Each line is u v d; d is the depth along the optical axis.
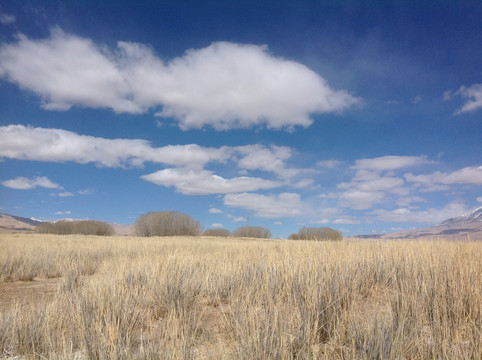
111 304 4.13
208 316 4.55
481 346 2.79
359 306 4.34
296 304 3.93
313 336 3.27
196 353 3.17
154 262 6.98
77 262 9.45
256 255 8.48
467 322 3.58
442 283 4.54
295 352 3.07
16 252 10.80
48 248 12.30
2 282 8.04
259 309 4.14
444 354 2.78
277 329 3.25
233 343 3.41
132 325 3.79
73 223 66.38
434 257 5.98
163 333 3.54
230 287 5.64
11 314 4.09
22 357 3.28
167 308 4.56
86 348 3.11
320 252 6.54
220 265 7.00
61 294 5.34
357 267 5.93
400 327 3.17
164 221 58.53
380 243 8.24
